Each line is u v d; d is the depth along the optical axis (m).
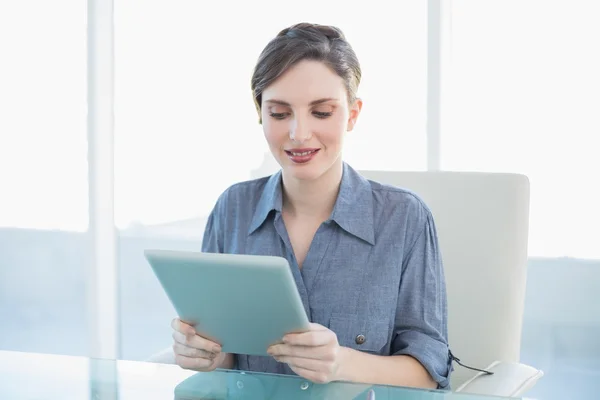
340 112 1.47
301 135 1.45
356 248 1.62
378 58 2.76
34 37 3.13
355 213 1.62
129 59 3.04
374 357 1.50
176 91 3.01
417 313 1.62
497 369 1.69
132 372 1.50
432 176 1.92
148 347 3.13
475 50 2.72
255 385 1.40
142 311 3.13
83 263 3.19
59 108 3.14
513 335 1.86
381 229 1.63
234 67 2.94
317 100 1.44
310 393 1.35
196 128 3.00
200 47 2.97
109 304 3.15
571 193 2.71
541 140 2.71
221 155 2.99
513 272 1.85
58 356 1.63
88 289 3.16
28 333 3.28
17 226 3.24
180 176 3.04
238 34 2.92
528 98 2.70
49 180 3.18
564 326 2.79
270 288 1.25
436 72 2.71
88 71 3.06
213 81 2.97
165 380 1.45
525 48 2.68
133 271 3.12
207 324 1.41
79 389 1.42
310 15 2.82
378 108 2.79
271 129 1.49
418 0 2.70
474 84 2.74
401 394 1.33
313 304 1.61
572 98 2.66
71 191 3.17
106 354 3.16
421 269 1.63
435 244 1.66
